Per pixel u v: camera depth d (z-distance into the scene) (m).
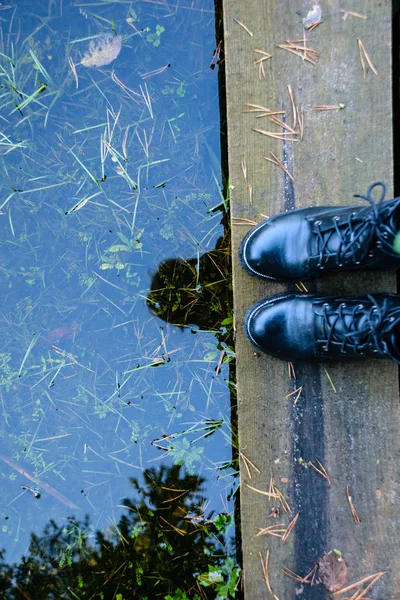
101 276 2.09
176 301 2.08
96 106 2.01
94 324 2.13
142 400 2.12
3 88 1.99
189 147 2.01
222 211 2.02
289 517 1.75
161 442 2.12
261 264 1.63
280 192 1.65
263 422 1.74
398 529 1.63
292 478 1.74
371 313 1.48
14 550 2.15
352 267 1.53
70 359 2.13
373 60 1.54
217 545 2.06
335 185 1.61
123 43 1.99
